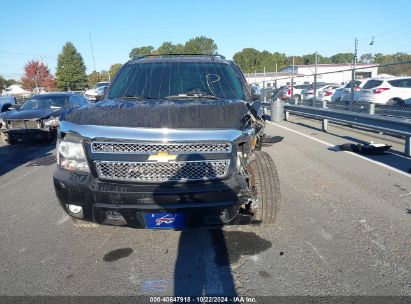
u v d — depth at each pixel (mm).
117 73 5078
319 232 4027
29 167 8172
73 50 78750
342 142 10031
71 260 3543
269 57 103562
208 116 3475
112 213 3273
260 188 3775
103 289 3029
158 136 3199
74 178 3299
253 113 3848
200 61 5164
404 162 7398
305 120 16828
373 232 4004
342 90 19797
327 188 5652
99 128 3314
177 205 3152
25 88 70375
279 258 3469
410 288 2939
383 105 11555
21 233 4246
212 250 3666
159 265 3400
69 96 13422
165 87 4629
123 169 3221
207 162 3227
